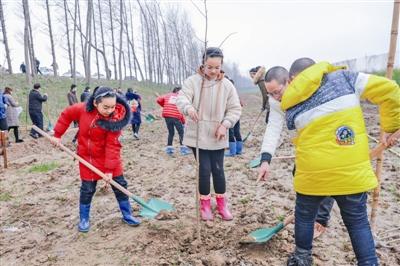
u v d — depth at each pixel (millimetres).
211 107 4105
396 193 5129
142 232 4121
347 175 2689
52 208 5414
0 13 27328
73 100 15383
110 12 38000
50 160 9141
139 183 6469
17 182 7090
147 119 18641
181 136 8797
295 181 2955
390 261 3438
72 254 3887
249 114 21875
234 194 5445
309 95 2748
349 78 2783
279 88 3104
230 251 3631
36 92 12680
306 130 2781
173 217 4422
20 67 31906
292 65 3029
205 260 3439
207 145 4156
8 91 11945
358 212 2797
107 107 3914
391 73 3463
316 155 2736
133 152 9664
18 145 11234
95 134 4145
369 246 2771
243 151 8547
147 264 3521
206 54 3896
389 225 4195
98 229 4426
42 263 3764
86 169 4266
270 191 5496
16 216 5195
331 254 3590
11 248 4195
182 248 3740
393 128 2803
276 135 3244
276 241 3727
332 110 2699
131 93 12516
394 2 3348
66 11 33500
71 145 11477
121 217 4703
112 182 4184
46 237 4402
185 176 6719
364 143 2740
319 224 3830
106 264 3605
